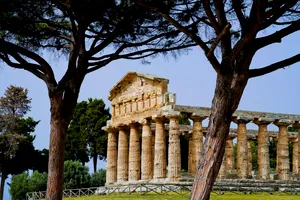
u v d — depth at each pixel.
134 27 20.70
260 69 15.72
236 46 15.30
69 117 20.56
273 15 15.19
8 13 19.19
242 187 55.12
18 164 86.62
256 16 15.39
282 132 64.62
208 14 15.64
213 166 15.03
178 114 55.12
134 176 60.16
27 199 62.06
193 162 57.25
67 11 19.33
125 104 63.50
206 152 15.22
